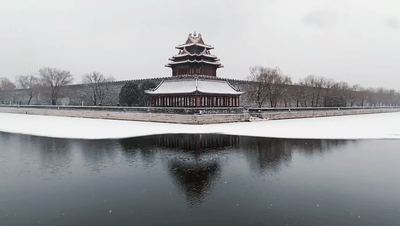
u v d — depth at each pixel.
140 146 37.03
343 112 118.12
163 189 21.20
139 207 18.12
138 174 24.78
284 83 112.56
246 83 102.44
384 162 28.98
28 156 31.41
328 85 134.88
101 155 31.84
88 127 58.41
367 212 17.39
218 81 83.00
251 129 55.41
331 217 16.72
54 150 34.50
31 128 56.88
